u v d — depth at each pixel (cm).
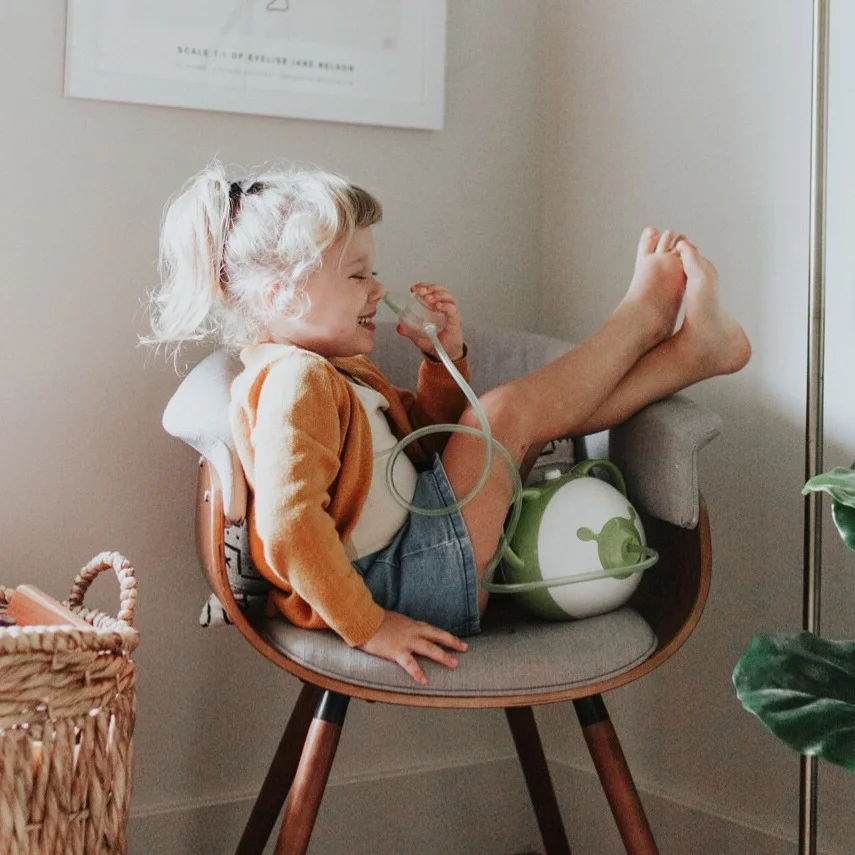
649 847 125
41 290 162
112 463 167
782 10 158
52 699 106
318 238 136
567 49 197
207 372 140
